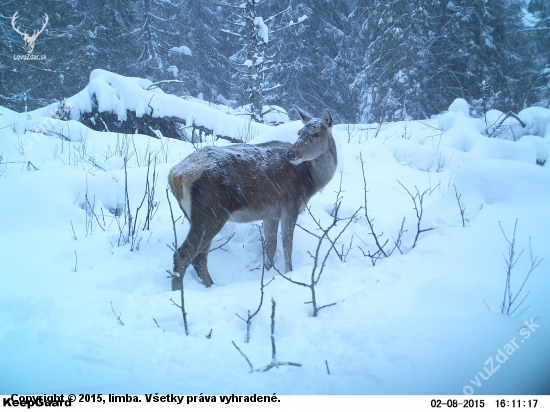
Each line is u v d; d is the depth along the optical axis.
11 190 5.80
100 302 3.85
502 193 5.09
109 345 3.12
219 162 4.85
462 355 2.86
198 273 4.86
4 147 8.12
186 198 4.80
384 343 3.02
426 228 5.04
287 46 22.45
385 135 11.97
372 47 20.62
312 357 2.96
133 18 22.34
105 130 11.20
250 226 5.95
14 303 3.66
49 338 3.20
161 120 10.84
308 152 5.11
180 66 23.05
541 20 21.88
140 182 6.66
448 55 19.92
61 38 21.06
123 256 5.10
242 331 3.43
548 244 4.23
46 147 8.60
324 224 5.98
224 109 15.74
